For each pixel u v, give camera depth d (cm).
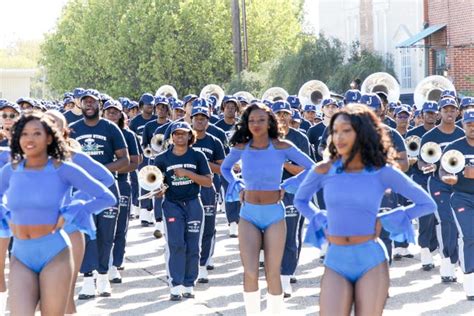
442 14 3331
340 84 3700
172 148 1212
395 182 754
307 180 782
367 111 754
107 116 1295
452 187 1266
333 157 770
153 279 1355
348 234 754
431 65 3394
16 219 791
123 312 1134
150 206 1912
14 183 791
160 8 5162
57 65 5856
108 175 884
